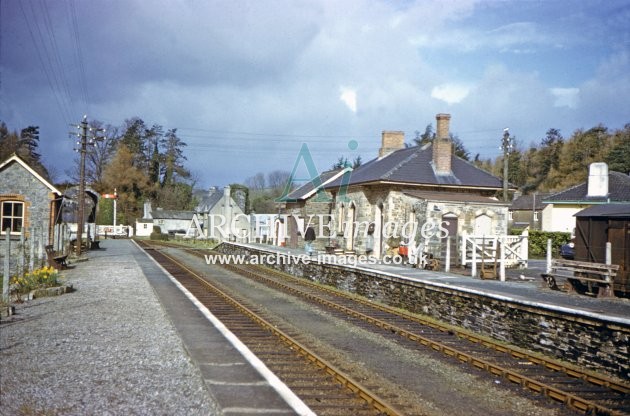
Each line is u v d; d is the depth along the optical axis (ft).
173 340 36.19
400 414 22.82
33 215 99.91
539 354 37.11
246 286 71.97
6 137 212.02
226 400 24.43
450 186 92.22
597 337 33.55
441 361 33.65
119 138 307.17
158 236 230.48
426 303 51.90
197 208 286.66
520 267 78.89
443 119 95.45
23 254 64.95
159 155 319.27
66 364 29.96
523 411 25.16
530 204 204.03
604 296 48.39
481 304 44.04
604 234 54.70
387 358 34.24
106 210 277.64
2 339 35.94
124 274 79.92
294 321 46.42
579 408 25.55
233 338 37.45
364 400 25.30
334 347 36.96
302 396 25.70
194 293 61.62
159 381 27.14
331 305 54.70
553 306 36.83
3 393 24.88
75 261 104.32
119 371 28.68
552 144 251.19
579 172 225.97
